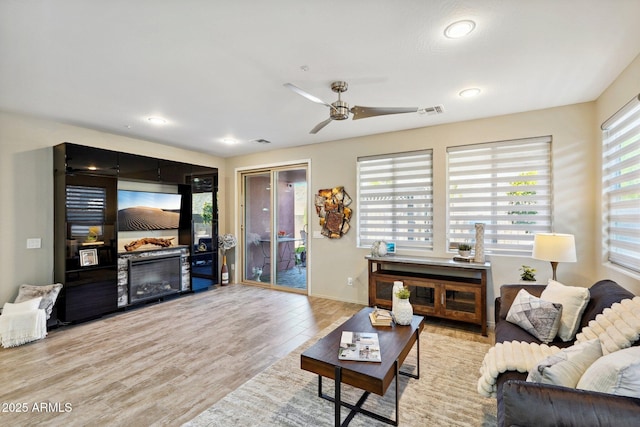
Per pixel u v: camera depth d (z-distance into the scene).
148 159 4.57
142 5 1.71
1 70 2.47
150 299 4.49
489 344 3.11
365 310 2.86
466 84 2.77
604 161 2.99
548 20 1.86
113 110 3.40
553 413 1.20
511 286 2.86
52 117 3.62
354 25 1.91
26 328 3.09
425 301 3.70
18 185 3.52
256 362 2.73
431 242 4.07
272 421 1.96
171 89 2.86
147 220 4.82
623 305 1.78
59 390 2.29
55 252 3.72
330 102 3.18
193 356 2.84
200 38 2.05
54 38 2.03
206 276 5.43
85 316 3.74
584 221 3.21
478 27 1.93
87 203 3.84
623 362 1.24
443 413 2.03
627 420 1.12
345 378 1.78
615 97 2.67
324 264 4.89
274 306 4.43
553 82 2.73
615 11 1.77
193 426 1.91
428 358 2.80
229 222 6.11
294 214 5.39
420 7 1.74
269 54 2.25
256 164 5.70
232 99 3.11
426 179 4.11
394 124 3.94
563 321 2.17
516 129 3.53
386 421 1.95
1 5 1.68
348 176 4.67
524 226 3.55
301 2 1.68
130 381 2.42
